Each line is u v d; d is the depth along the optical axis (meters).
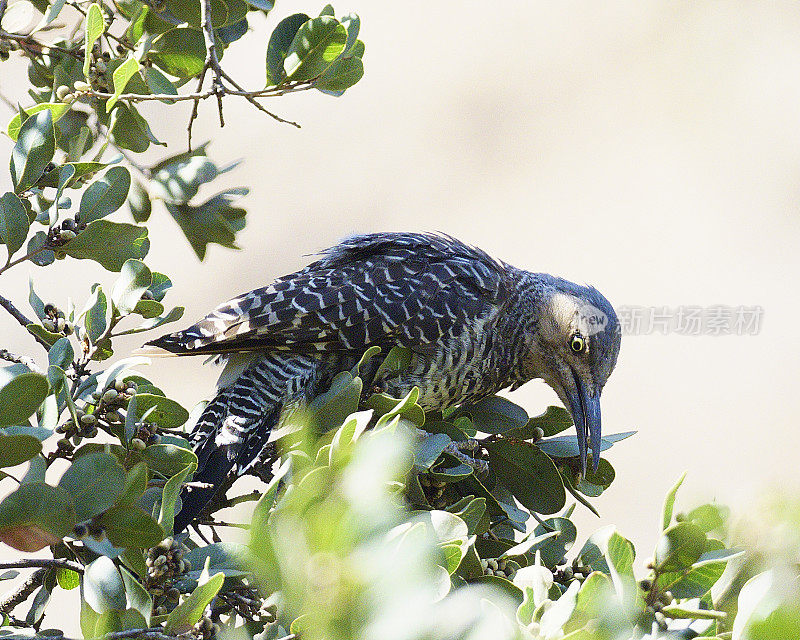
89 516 5.41
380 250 11.10
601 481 9.36
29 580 7.82
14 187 7.66
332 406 8.16
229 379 10.22
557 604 5.06
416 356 10.72
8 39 9.23
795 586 4.20
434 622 4.07
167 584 6.09
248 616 6.68
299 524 4.22
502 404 9.58
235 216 9.45
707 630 6.09
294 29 8.73
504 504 8.72
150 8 8.83
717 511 6.39
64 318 7.94
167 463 6.77
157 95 8.63
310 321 10.14
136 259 7.67
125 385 7.25
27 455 5.21
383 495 4.23
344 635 3.92
